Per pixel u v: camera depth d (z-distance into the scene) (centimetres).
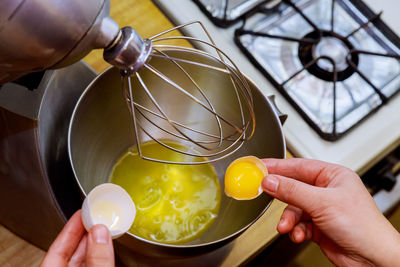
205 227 52
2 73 36
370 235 42
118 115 51
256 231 50
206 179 55
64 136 47
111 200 42
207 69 49
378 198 64
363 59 60
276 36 58
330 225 43
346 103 57
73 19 32
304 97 56
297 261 70
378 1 64
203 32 58
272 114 46
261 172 46
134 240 41
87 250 38
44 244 48
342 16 62
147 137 56
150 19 58
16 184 45
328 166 46
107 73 45
